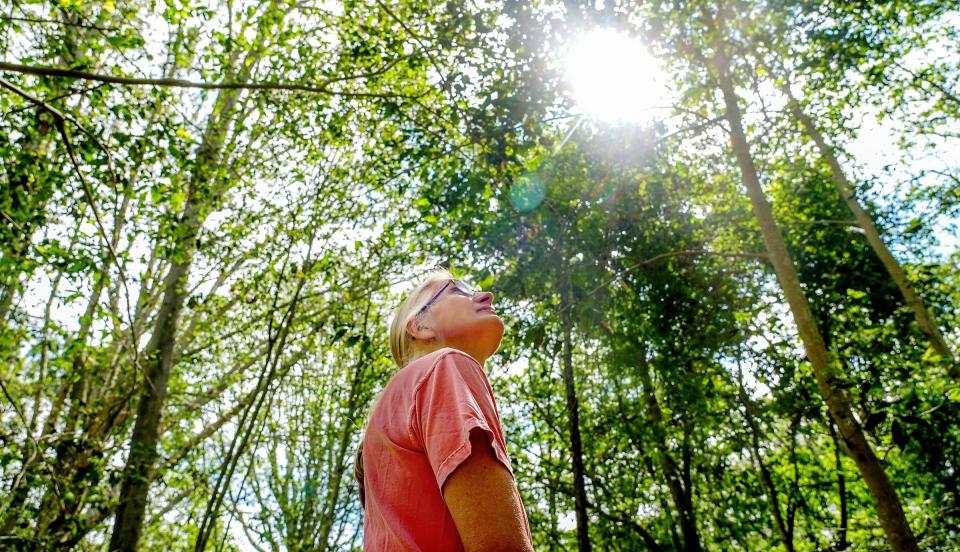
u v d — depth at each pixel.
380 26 8.31
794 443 10.94
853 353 9.54
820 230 13.65
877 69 10.82
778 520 10.84
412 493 0.93
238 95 9.25
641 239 10.39
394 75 8.16
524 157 7.12
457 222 7.79
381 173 8.82
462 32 6.93
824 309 12.24
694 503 11.86
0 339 7.33
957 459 8.09
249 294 9.20
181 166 7.09
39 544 6.27
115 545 7.01
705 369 10.39
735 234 13.00
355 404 10.56
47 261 6.64
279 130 8.94
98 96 6.54
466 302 1.40
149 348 8.42
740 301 11.30
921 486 10.39
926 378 6.64
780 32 9.73
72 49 6.47
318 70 9.02
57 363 7.70
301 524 11.36
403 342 1.43
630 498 11.24
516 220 7.69
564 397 11.74
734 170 12.16
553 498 12.35
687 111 9.90
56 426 8.30
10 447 6.68
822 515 13.23
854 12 10.13
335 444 12.26
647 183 10.70
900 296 12.92
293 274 8.30
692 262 10.91
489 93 6.45
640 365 9.90
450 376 0.95
